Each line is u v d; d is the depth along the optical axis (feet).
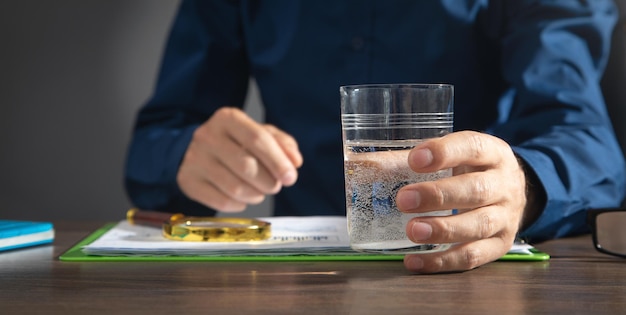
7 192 7.50
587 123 3.83
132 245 2.97
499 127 3.98
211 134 3.63
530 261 2.86
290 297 2.42
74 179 7.48
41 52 7.43
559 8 4.35
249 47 5.10
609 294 2.45
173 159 3.84
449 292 2.47
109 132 7.45
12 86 7.43
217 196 3.73
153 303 2.38
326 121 4.91
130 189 4.42
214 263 2.84
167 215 3.32
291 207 5.05
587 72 4.15
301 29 4.89
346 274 2.67
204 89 5.05
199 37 5.09
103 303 2.38
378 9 4.78
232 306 2.34
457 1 4.72
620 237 2.94
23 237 3.14
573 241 3.28
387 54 4.79
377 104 2.53
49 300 2.42
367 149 2.54
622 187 3.68
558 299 2.41
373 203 2.55
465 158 2.60
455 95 4.76
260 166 3.50
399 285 2.54
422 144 2.54
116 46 7.41
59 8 7.38
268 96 5.08
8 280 2.64
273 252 2.90
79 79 7.43
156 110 4.90
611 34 4.43
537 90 4.05
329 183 4.92
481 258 2.69
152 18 7.39
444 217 2.58
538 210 3.19
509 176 2.72
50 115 7.45
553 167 3.28
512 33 4.45
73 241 3.32
